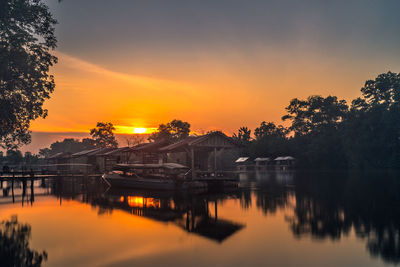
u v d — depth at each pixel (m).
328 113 88.81
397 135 68.69
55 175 38.50
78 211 17.42
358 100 84.88
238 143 34.25
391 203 18.59
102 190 31.25
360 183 32.91
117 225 13.46
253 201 20.64
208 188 30.56
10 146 29.12
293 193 25.02
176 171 32.34
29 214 16.61
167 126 83.06
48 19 25.22
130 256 8.99
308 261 8.32
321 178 43.00
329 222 13.43
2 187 38.09
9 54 22.98
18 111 26.14
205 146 32.09
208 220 14.28
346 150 76.00
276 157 87.94
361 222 13.32
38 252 9.55
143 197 24.16
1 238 11.32
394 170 63.31
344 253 8.99
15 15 23.52
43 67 26.22
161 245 10.12
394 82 78.56
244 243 10.20
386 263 8.10
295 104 95.75
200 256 8.88
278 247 9.69
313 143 83.88
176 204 19.72
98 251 9.56
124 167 34.59
